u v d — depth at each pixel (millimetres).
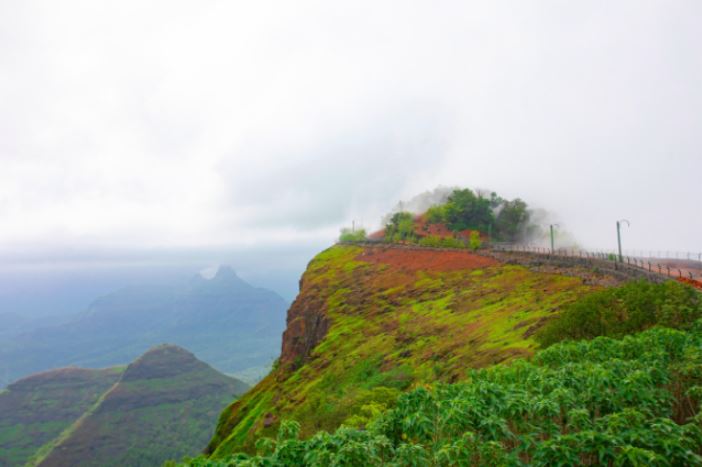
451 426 15055
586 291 56906
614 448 13578
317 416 39719
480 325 53938
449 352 47688
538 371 19984
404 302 85438
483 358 39500
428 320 66812
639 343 22469
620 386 16750
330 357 71312
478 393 16547
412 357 52344
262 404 80312
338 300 101500
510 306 59062
